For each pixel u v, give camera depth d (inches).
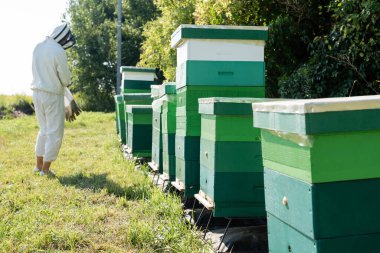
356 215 71.5
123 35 1079.0
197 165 152.3
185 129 152.0
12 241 130.1
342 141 70.6
